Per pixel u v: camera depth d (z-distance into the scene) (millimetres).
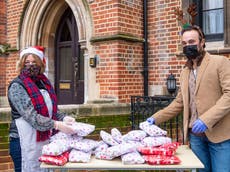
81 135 3111
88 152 2916
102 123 5762
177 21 7176
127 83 7137
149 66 7578
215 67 3232
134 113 6352
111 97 7020
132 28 7281
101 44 7172
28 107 3115
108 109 6234
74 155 2811
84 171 4871
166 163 2725
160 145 2986
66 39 8891
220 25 6988
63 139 3051
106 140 2973
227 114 3238
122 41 7020
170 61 7285
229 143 3270
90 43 7344
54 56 8992
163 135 3148
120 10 6996
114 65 6965
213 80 3240
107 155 2840
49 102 3355
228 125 3246
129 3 7227
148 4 7609
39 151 3221
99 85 7227
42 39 8727
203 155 3453
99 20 7207
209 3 7117
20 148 3184
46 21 8641
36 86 3258
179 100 3629
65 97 8844
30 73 3258
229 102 3082
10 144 3248
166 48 7348
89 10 7355
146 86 7500
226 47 6500
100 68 7203
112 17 7008
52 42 8930
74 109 5660
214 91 3248
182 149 3322
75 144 2912
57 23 8875
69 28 8766
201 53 3314
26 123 3189
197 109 3311
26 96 3150
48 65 8852
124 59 7074
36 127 3105
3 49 8969
